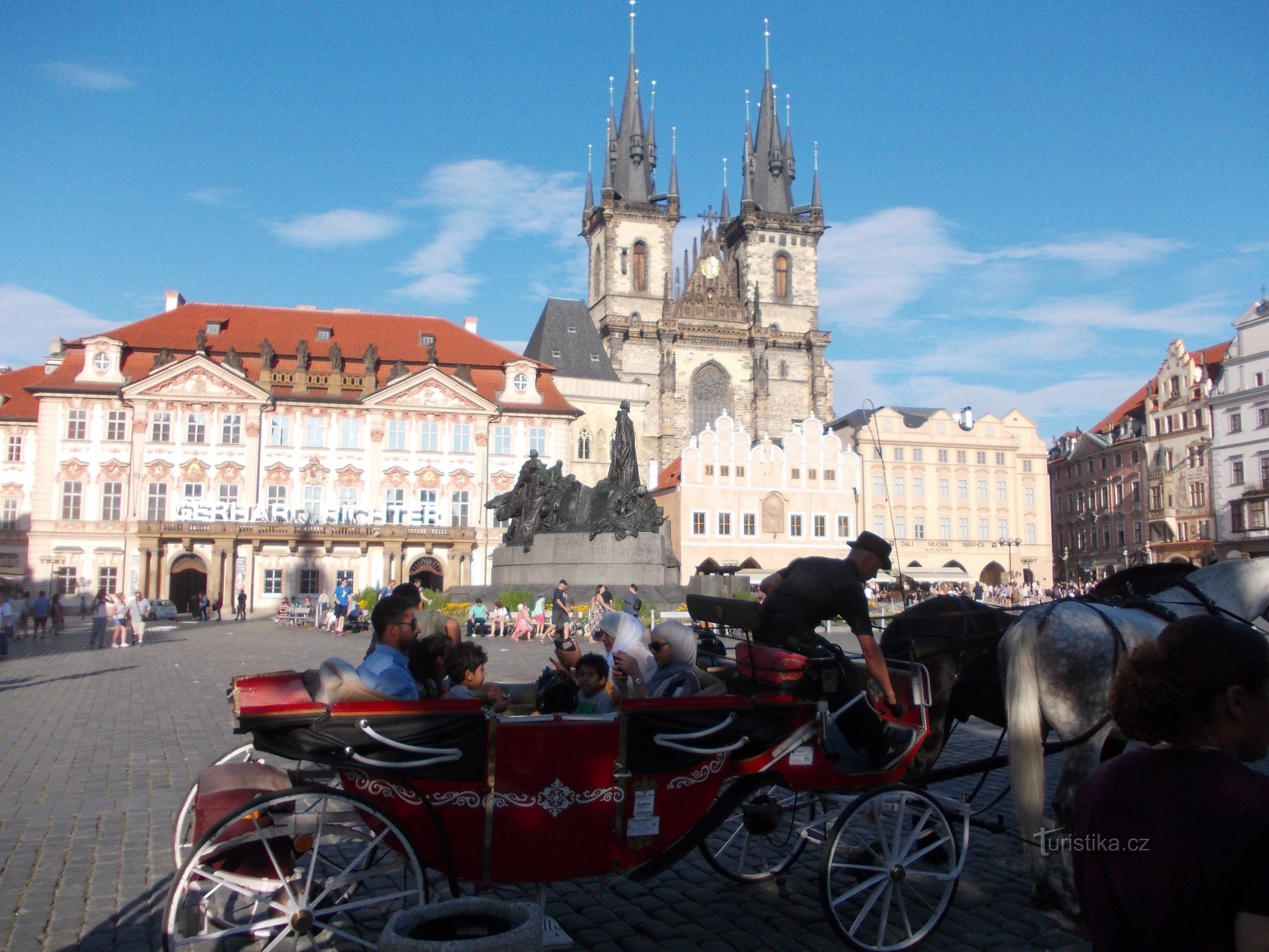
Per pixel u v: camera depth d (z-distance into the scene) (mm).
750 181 137000
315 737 6648
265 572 76188
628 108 134875
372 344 82875
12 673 28016
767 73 139375
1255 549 91875
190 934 7547
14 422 77562
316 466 79125
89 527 74188
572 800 7055
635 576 37750
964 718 9758
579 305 114750
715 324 126062
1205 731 3604
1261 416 92188
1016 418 108812
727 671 9305
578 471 101688
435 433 81625
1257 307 93062
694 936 7719
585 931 7836
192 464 76438
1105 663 8039
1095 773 3828
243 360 80688
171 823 11047
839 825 7363
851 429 110375
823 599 8406
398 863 7465
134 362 78062
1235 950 3242
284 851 7281
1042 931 7758
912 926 7895
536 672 25188
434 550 79875
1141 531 108250
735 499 96875
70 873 9234
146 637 46219
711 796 7520
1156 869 3373
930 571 101125
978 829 11047
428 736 6824
